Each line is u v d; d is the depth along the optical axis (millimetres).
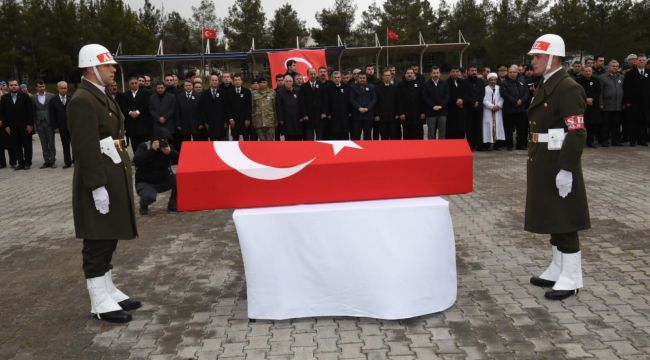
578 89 4184
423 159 4152
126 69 34750
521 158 11523
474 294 4539
